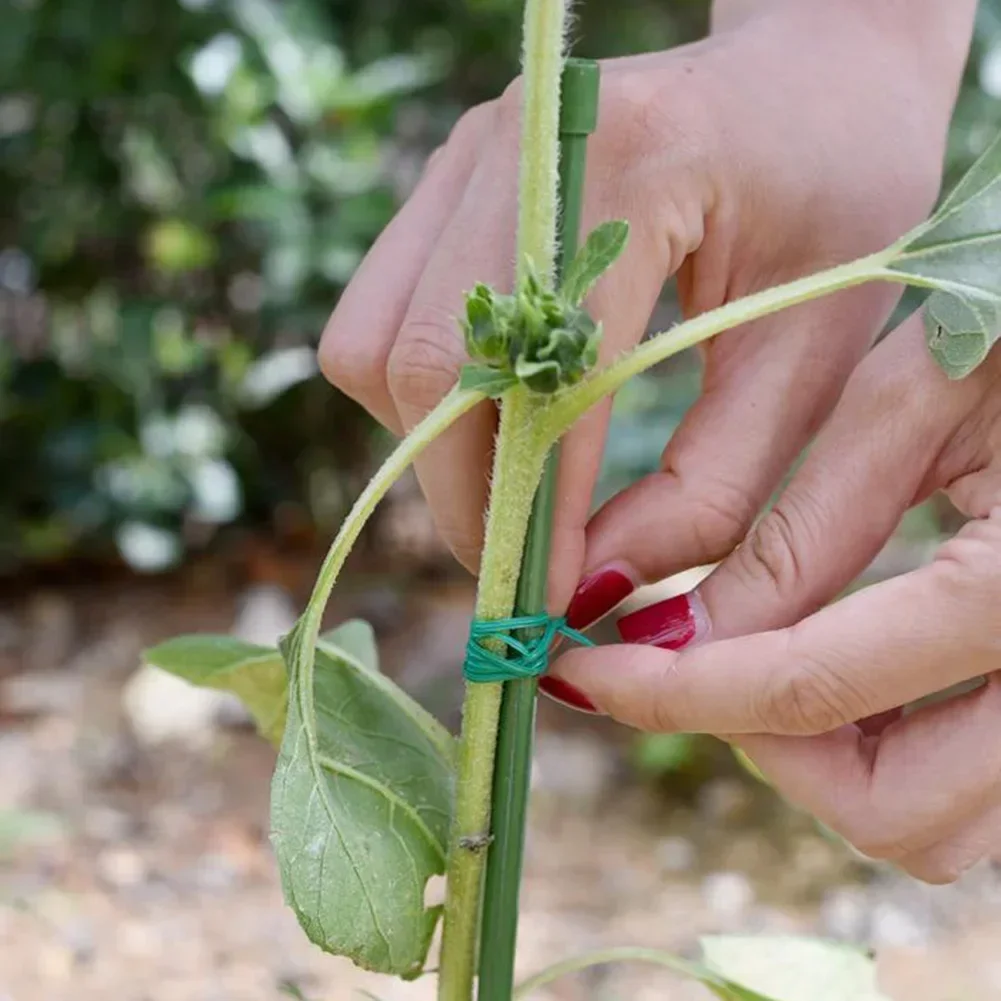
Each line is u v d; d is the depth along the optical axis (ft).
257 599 4.08
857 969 1.64
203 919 2.61
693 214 1.56
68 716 3.49
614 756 3.40
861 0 1.69
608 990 2.42
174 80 3.74
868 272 1.41
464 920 1.48
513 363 1.35
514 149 1.54
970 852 1.56
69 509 4.05
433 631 3.85
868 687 1.48
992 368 1.51
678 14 4.59
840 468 1.54
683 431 1.61
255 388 4.12
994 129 2.96
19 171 4.05
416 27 4.35
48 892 2.66
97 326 4.26
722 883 2.87
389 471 1.40
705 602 1.56
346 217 3.83
